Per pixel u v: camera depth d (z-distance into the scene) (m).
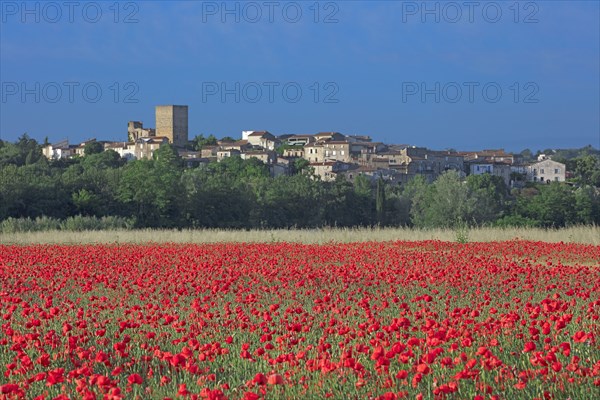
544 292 45.09
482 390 21.31
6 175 183.75
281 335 30.30
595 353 26.34
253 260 65.19
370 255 68.81
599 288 44.31
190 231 113.94
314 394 22.28
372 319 31.14
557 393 21.41
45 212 182.00
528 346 22.92
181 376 25.52
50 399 22.94
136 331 31.77
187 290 44.06
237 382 24.38
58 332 32.44
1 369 27.00
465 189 185.38
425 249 80.12
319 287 48.22
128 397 23.27
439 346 26.17
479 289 44.25
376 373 23.11
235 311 35.56
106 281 47.12
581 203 198.00
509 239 95.81
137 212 189.75
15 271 54.88
